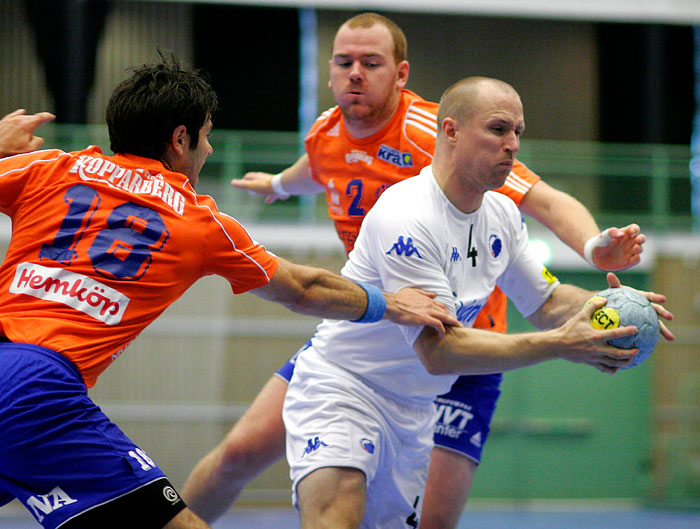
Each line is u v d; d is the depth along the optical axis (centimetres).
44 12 3152
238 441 880
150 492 624
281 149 2530
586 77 3356
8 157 699
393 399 793
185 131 703
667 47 3391
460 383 970
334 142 955
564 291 820
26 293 635
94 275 636
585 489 2592
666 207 2689
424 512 965
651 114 3372
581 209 842
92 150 696
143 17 3195
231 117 3262
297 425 782
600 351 671
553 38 3350
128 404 2477
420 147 899
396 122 916
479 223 772
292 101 3281
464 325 806
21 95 3134
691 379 2653
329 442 746
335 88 912
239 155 2523
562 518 2394
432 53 3297
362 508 745
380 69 892
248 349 2530
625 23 3366
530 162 2683
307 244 2525
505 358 691
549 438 2616
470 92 719
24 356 614
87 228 648
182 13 3219
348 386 777
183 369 2503
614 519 2398
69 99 3152
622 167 2688
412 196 753
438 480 962
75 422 613
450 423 962
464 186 736
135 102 686
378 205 767
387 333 764
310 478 740
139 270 645
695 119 3394
